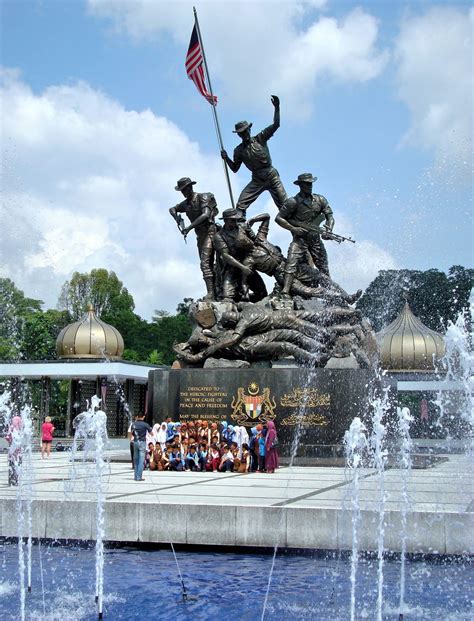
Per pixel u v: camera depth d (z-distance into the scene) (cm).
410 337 4956
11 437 1683
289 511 1170
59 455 3278
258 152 2872
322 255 2827
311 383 2448
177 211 2916
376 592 984
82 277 8406
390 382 2667
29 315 6381
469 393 1456
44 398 4934
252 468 2147
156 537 1202
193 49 3025
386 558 1134
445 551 1113
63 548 1232
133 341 8312
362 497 1375
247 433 2289
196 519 1193
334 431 2412
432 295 5581
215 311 2691
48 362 4741
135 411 5231
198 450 2184
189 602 943
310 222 2798
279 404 2458
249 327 2628
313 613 899
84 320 5256
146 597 964
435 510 1153
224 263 2833
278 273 2822
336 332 2622
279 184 2897
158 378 2583
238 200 2911
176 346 2717
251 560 1142
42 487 1572
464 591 986
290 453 2422
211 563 1123
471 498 1370
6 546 1255
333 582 1027
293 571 1080
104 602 948
